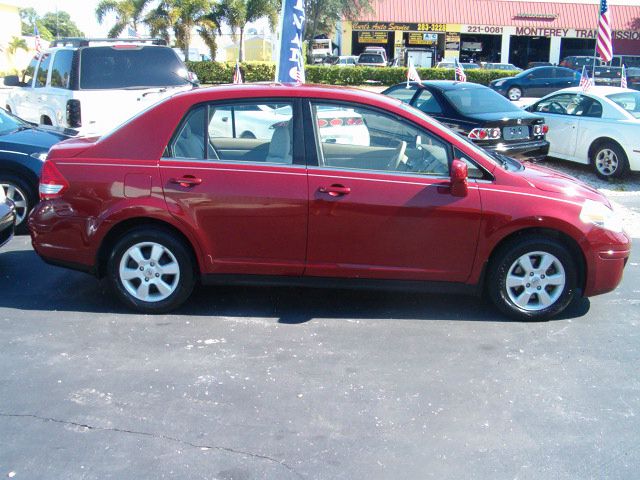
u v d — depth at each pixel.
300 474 3.38
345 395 4.16
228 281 5.31
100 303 5.61
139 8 30.64
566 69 28.34
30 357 4.61
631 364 4.65
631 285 6.33
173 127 5.21
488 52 48.34
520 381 4.38
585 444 3.68
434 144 5.20
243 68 32.25
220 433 3.73
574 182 5.54
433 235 5.11
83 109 9.15
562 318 5.45
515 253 5.18
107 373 4.39
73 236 5.27
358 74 33.66
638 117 11.32
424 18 45.69
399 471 3.42
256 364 4.55
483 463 3.49
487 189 5.10
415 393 4.19
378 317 5.40
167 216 5.12
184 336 4.98
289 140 5.19
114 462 3.46
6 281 6.14
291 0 9.55
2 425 3.78
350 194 5.05
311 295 5.86
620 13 45.97
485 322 5.33
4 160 7.62
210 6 31.58
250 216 5.12
